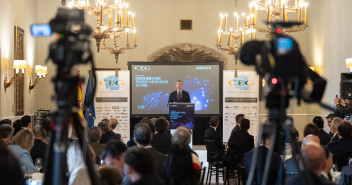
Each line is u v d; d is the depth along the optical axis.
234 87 13.39
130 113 13.91
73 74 1.92
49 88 14.60
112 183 3.03
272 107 2.14
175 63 14.05
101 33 9.07
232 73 13.39
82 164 3.74
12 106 11.87
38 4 14.69
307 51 14.99
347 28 11.49
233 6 15.09
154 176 3.06
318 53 13.92
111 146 3.71
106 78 13.12
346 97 9.80
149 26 15.07
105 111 13.12
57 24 1.93
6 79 11.22
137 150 3.06
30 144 5.62
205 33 15.11
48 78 14.59
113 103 13.14
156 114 13.98
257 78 13.34
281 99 2.13
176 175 3.27
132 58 15.00
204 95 14.08
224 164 8.60
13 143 5.56
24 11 13.14
